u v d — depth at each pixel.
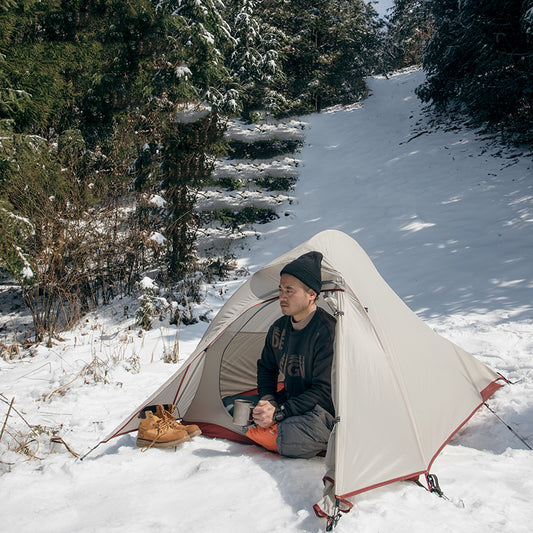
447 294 7.77
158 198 9.73
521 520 2.06
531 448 3.10
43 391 5.04
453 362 3.60
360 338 2.85
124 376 5.52
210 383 3.58
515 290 7.32
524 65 13.59
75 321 8.36
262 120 19.52
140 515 2.21
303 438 2.75
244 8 17.86
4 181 7.76
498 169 13.11
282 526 2.07
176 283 9.92
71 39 10.16
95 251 9.20
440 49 16.33
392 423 2.64
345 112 22.16
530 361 4.63
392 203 13.05
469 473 2.62
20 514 2.27
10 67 8.51
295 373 3.04
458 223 10.88
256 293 3.34
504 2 13.25
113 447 3.29
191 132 10.45
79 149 9.62
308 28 23.17
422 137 17.08
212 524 2.11
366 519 2.07
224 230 13.83
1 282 10.98
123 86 10.51
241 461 2.74
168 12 10.26
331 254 3.20
